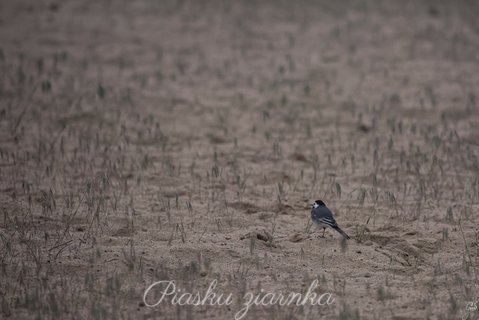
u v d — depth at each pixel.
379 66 22.58
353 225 12.47
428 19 28.11
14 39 24.11
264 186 14.41
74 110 18.39
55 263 10.68
